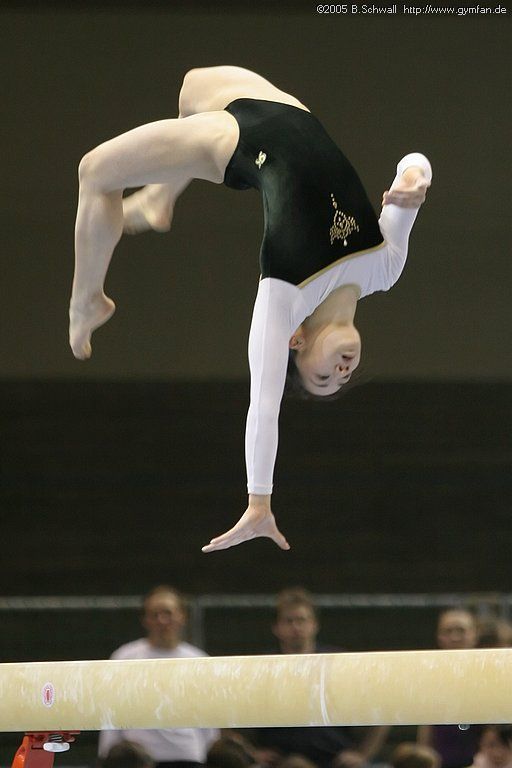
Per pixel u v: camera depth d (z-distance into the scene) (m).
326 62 42.41
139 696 12.07
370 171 42.38
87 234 14.58
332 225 13.37
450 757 22.95
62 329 44.62
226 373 45.28
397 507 45.44
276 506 45.50
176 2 42.12
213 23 42.28
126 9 42.38
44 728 12.84
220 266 44.88
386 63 42.59
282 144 13.70
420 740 24.12
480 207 43.91
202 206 44.81
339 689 11.11
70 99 42.66
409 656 10.88
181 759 23.36
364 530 45.34
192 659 12.01
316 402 46.00
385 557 45.16
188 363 45.16
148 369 45.22
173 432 45.50
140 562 45.19
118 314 45.09
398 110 42.72
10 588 44.84
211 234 44.81
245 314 44.88
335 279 13.41
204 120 14.23
